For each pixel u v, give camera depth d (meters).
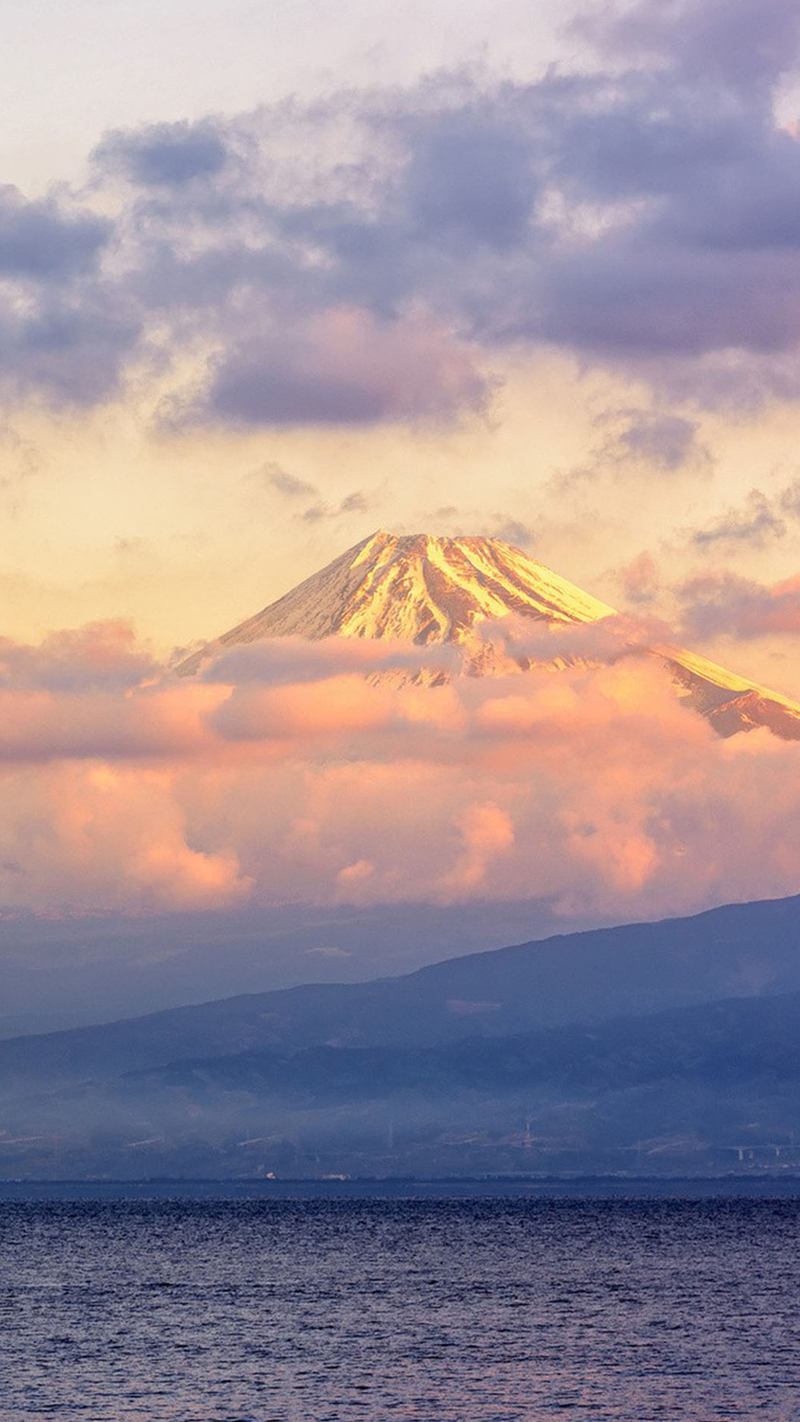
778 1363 152.88
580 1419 127.81
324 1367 151.50
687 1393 138.12
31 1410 132.25
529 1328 178.00
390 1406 133.12
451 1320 185.50
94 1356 158.75
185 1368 151.38
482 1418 128.50
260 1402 135.00
